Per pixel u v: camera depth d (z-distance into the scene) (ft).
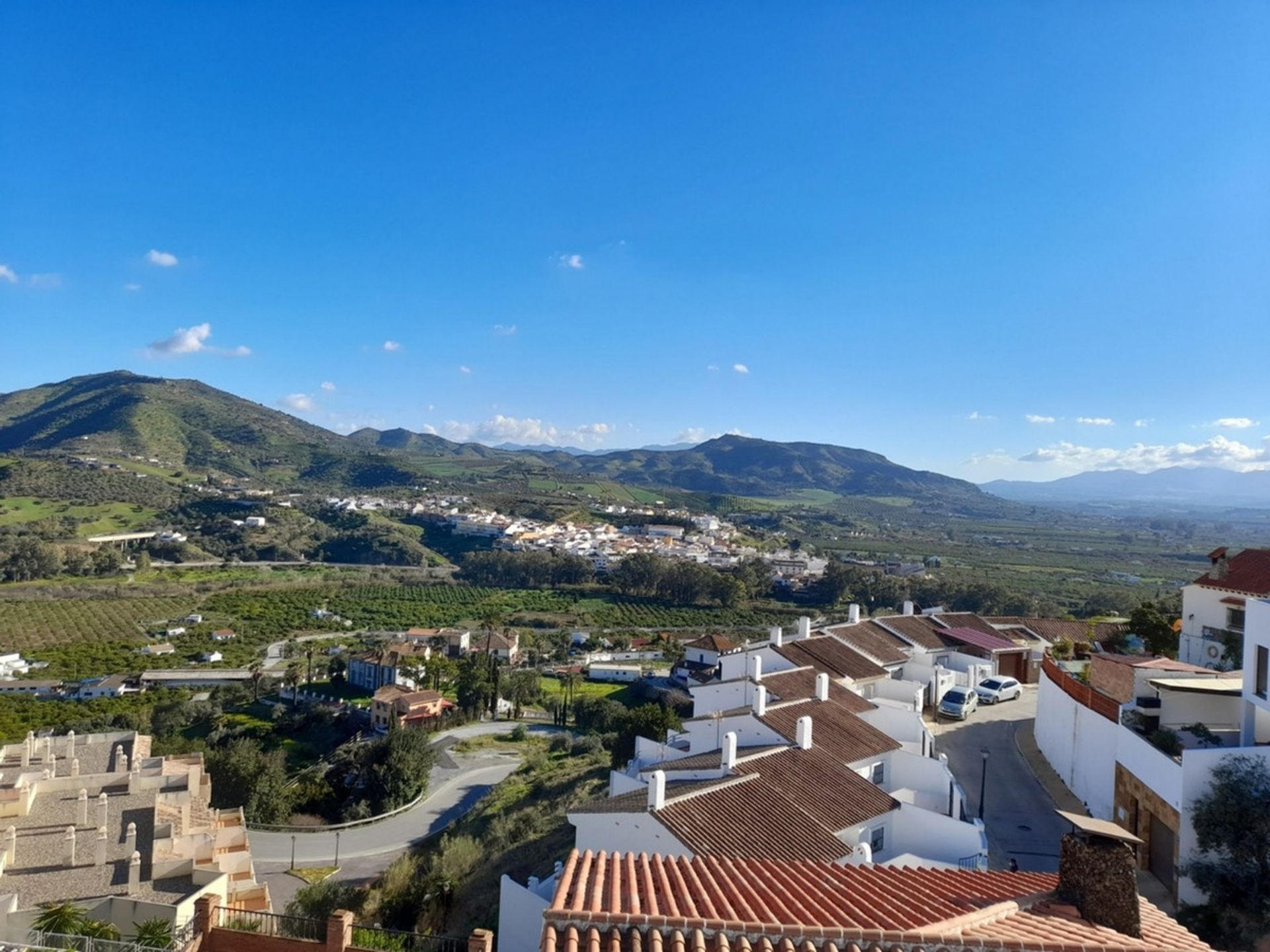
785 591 597.93
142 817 113.91
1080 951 34.94
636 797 78.95
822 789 80.79
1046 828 89.45
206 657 457.68
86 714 349.41
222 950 70.23
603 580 655.35
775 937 34.71
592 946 33.55
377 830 188.14
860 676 127.65
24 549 586.04
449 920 93.15
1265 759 69.97
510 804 166.50
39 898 88.53
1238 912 66.13
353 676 418.51
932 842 79.10
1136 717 86.17
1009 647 161.27
